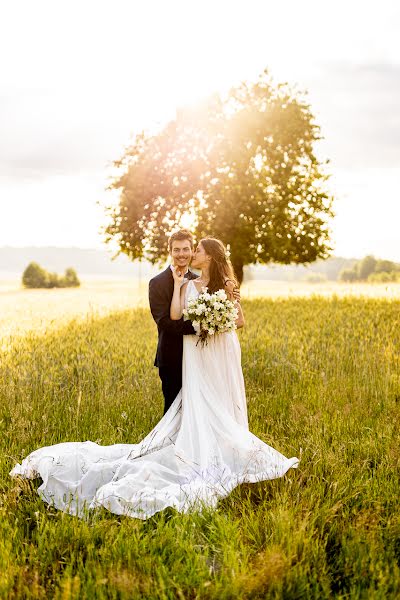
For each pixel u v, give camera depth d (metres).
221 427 4.45
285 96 25.52
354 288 20.19
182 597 2.80
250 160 24.64
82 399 6.21
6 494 4.02
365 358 7.86
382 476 4.26
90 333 10.94
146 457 4.44
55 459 4.40
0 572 3.05
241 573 3.04
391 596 2.91
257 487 4.24
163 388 5.00
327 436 5.06
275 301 20.03
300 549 3.23
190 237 4.72
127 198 25.03
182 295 4.75
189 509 3.76
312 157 25.03
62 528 3.48
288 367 7.62
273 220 23.81
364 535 3.36
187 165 24.33
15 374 7.05
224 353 4.66
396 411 5.88
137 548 3.28
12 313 13.70
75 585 2.89
